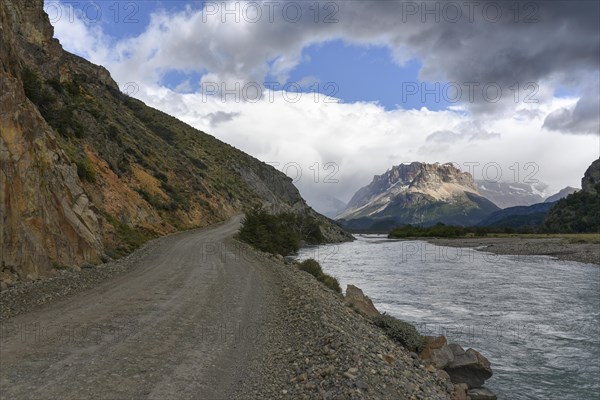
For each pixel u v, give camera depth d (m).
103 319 11.66
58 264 18.88
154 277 20.22
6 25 21.77
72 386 6.98
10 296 13.44
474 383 13.69
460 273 47.84
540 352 18.44
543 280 41.84
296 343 10.68
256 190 134.75
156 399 6.74
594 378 15.43
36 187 18.95
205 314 13.13
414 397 8.65
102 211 32.66
